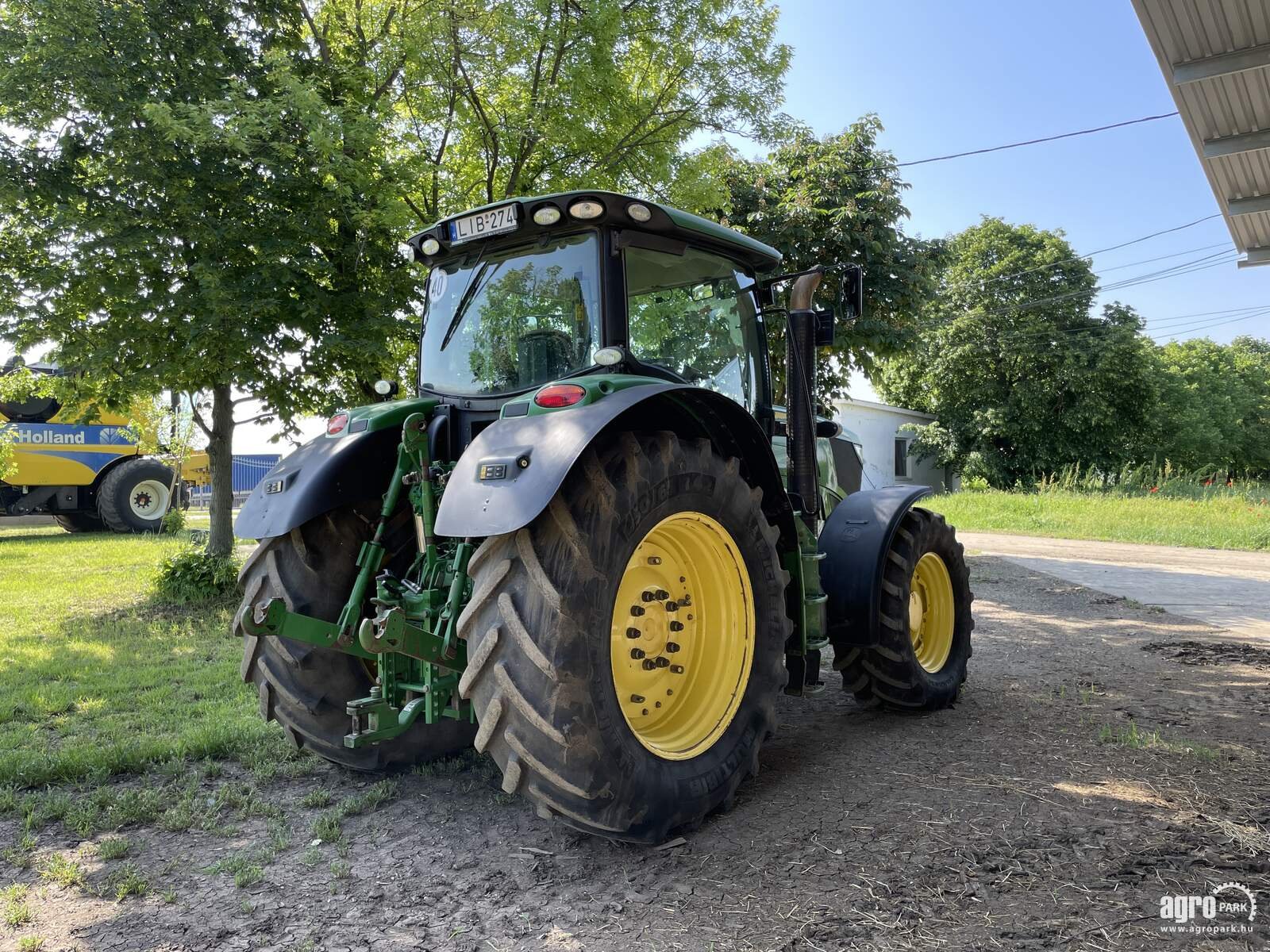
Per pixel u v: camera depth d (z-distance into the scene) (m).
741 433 3.32
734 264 3.98
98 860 2.72
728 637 3.17
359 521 3.48
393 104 8.00
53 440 13.88
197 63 7.12
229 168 6.81
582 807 2.54
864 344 11.15
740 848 2.77
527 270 3.46
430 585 3.12
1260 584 9.46
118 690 4.88
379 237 7.14
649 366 3.36
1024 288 29.08
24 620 7.05
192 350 6.48
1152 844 2.71
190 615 7.27
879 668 4.19
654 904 2.41
